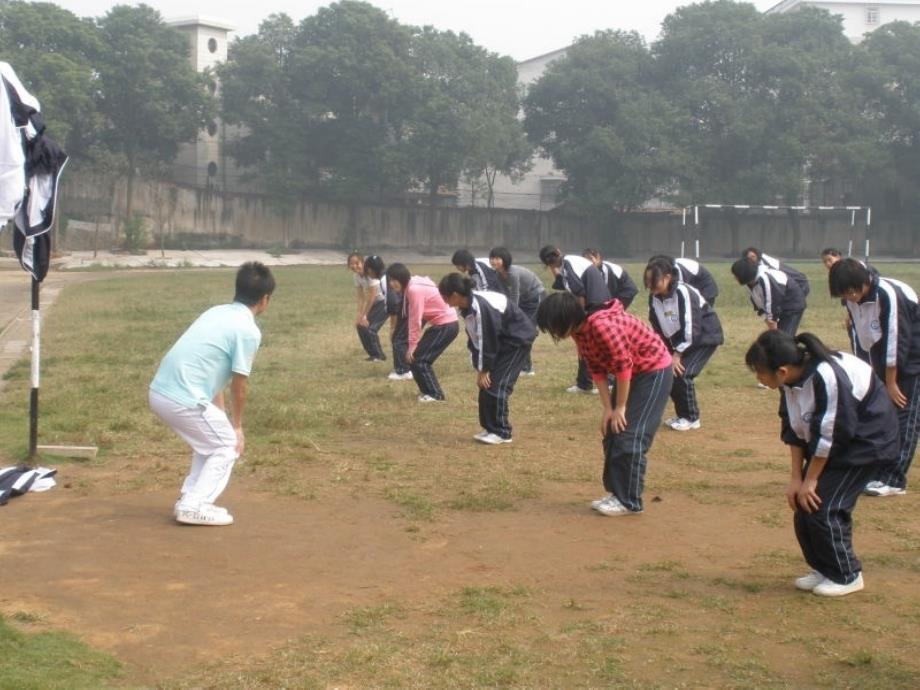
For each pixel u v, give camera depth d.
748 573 5.55
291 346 15.62
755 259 12.69
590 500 7.05
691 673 4.23
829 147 48.94
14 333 17.31
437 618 4.84
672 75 53.50
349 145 50.38
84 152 46.44
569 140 54.00
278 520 6.48
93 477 7.45
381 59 48.88
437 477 7.60
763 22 52.00
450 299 8.48
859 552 5.89
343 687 4.07
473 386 11.80
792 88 50.12
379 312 13.94
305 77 49.50
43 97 42.22
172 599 5.07
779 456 8.41
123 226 47.41
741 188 50.38
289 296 26.66
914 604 5.05
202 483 6.30
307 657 4.37
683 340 9.10
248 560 5.69
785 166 50.00
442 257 54.41
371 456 8.25
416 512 6.67
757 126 49.28
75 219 46.91
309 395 11.07
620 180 51.03
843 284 6.96
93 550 5.81
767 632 4.68
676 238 56.53
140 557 5.70
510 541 6.11
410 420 9.78
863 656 4.36
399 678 4.15
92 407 10.02
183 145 52.59
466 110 50.03
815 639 4.60
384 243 54.31
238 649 4.46
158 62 46.47
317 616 4.86
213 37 53.06
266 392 11.22
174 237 49.69
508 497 7.07
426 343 10.70
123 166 47.03
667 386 6.73
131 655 4.40
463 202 60.22
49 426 9.04
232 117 49.53
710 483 7.50
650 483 7.51
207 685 4.09
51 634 4.54
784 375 5.02
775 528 6.38
